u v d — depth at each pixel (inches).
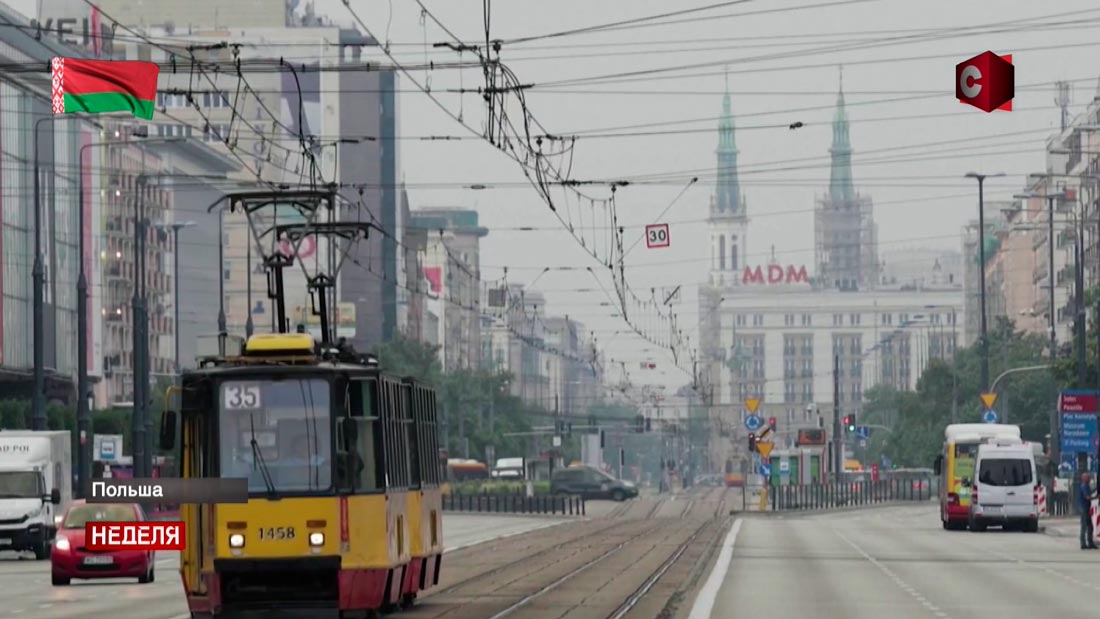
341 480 2554.1
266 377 2581.2
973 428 6884.8
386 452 2623.0
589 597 3294.8
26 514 5241.1
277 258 3112.7
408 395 2923.2
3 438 5349.4
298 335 2659.9
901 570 4131.4
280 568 2529.5
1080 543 5324.8
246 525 2536.9
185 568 2559.1
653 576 3956.7
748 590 3430.1
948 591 3400.6
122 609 3176.7
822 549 5206.7
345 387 2583.7
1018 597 3235.7
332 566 2534.5
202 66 3919.8
